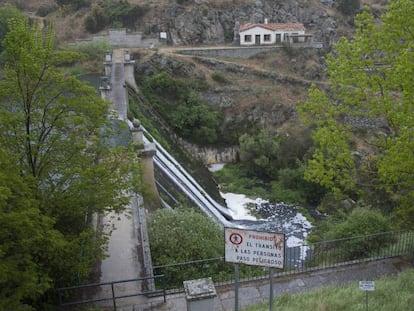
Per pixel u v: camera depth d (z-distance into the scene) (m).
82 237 14.38
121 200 16.20
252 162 52.59
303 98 61.47
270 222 41.62
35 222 11.68
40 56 14.85
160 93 58.41
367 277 16.95
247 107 59.41
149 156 26.72
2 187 10.40
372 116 18.02
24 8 85.12
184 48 68.69
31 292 12.04
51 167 15.39
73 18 76.81
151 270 17.25
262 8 78.94
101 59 62.25
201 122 56.50
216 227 22.89
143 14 74.44
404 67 15.65
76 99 15.43
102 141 17.03
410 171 16.69
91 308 15.07
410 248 18.67
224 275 18.53
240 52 68.56
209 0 76.62
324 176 18.81
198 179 45.81
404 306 13.25
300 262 20.67
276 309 13.92
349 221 21.62
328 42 78.19
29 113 15.00
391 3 17.05
